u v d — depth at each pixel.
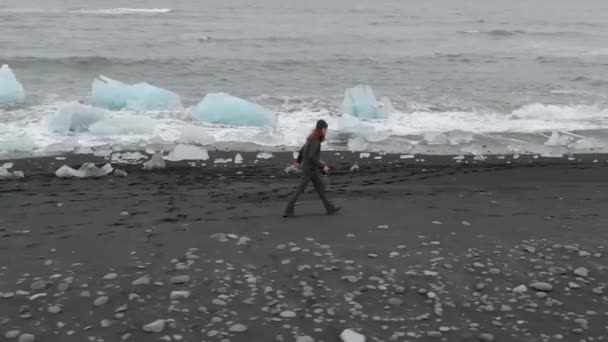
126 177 14.41
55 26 63.59
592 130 21.69
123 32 60.22
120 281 7.15
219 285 7.09
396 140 19.89
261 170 15.59
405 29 75.75
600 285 7.34
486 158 17.64
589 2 186.50
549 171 15.61
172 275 7.37
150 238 8.90
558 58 47.34
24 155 16.62
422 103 26.61
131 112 22.77
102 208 11.01
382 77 35.56
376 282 7.27
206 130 20.55
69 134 19.17
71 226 9.66
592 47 58.28
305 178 10.12
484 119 23.42
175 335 5.85
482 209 11.05
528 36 69.12
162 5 117.88
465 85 32.88
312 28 73.50
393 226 9.65
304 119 22.72
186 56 42.19
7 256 8.05
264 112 21.58
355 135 19.98
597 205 11.59
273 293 6.90
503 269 7.78
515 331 6.11
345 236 9.05
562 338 5.97
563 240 9.07
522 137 20.64
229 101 21.86
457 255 8.24
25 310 6.32
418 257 8.13
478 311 6.57
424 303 6.73
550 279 7.48
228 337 5.85
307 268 7.65
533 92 30.83
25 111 22.12
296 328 6.07
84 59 37.22
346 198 12.02
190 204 11.41
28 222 9.91
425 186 13.58
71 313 6.30
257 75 35.09
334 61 42.62
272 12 104.81
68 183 13.60
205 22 77.12
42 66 35.41
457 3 162.62
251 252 8.26
